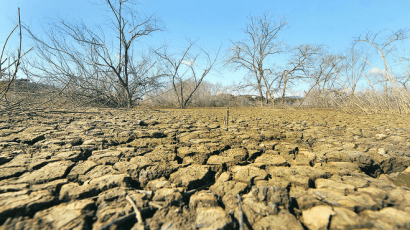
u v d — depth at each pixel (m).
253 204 1.33
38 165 1.87
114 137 3.05
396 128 4.08
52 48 9.77
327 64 14.03
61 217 1.17
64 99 9.62
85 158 2.19
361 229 1.10
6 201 1.27
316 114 8.10
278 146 2.66
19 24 3.90
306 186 1.58
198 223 1.16
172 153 2.32
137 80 12.63
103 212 1.22
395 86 7.77
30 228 1.07
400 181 1.94
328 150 2.50
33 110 5.43
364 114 7.82
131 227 1.13
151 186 1.58
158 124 4.59
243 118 6.20
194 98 18.08
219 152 2.42
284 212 1.25
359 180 1.67
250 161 2.16
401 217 1.18
